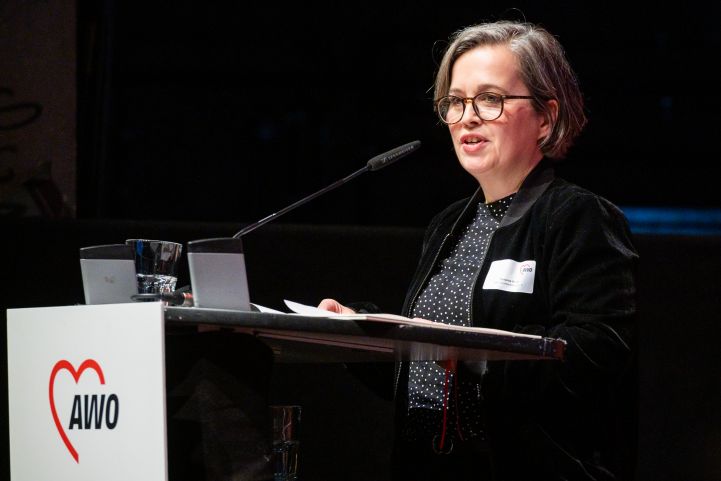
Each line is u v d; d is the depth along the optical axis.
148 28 19.23
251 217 19.16
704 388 10.35
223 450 4.66
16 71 12.33
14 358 5.31
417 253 10.55
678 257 10.51
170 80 19.28
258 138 19.25
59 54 12.45
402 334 4.61
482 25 7.29
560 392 6.05
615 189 19.11
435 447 6.59
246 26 19.19
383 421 10.34
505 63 6.93
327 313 5.10
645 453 10.31
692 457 10.28
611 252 6.08
